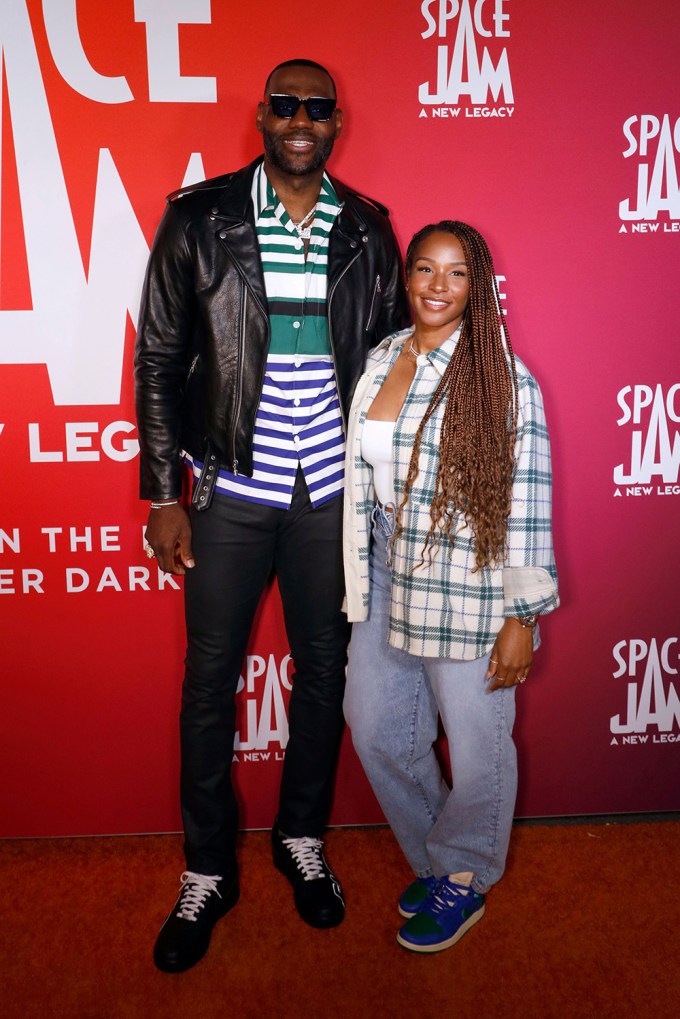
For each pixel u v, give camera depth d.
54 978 1.87
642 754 2.40
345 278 1.92
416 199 2.12
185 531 1.97
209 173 2.08
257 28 2.02
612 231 2.15
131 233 2.09
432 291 1.73
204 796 2.04
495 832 1.92
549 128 2.10
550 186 2.12
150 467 1.93
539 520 1.74
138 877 2.20
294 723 2.16
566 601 2.32
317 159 1.81
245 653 2.21
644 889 2.14
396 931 2.01
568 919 2.04
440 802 2.08
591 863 2.23
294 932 2.01
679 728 2.39
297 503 1.98
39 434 2.16
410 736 1.98
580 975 1.87
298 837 2.18
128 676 2.29
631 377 2.22
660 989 1.83
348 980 1.87
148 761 2.34
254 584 2.01
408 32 2.04
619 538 2.30
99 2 1.99
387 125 2.08
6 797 2.33
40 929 2.01
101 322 2.12
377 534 1.92
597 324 2.19
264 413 1.91
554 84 2.08
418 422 1.75
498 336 1.72
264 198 1.88
